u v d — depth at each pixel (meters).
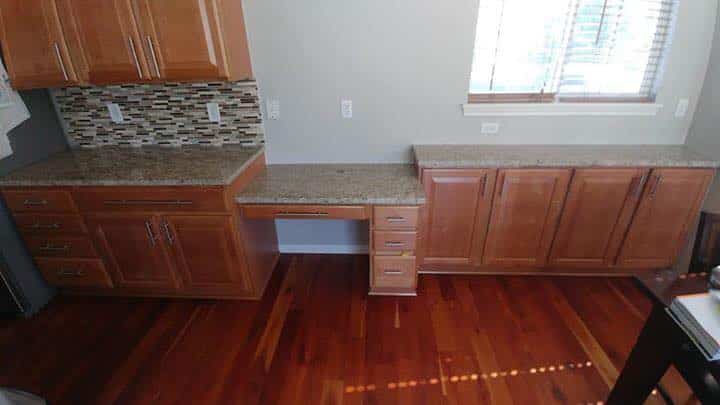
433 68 2.10
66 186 1.86
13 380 1.68
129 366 1.75
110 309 2.13
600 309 2.06
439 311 2.06
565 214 2.09
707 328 0.88
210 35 1.73
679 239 2.12
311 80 2.15
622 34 2.04
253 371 1.71
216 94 2.20
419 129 2.26
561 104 2.14
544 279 2.31
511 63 2.13
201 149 2.29
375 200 1.86
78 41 1.78
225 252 2.00
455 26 2.00
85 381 1.67
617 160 1.95
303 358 1.77
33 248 2.05
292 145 2.33
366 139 2.30
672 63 2.05
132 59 1.80
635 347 1.16
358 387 1.62
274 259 2.54
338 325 1.98
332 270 2.46
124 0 1.68
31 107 2.09
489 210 2.11
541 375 1.66
